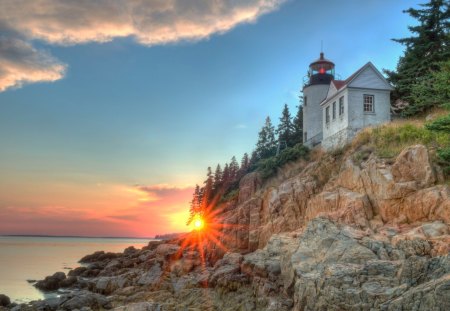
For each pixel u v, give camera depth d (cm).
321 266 2006
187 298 2692
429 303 1416
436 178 2445
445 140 2705
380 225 2480
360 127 3912
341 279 1777
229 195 5925
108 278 3538
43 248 14500
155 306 2195
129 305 2228
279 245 2623
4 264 7094
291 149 4641
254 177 4816
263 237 3497
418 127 3152
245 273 2603
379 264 1762
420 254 1847
